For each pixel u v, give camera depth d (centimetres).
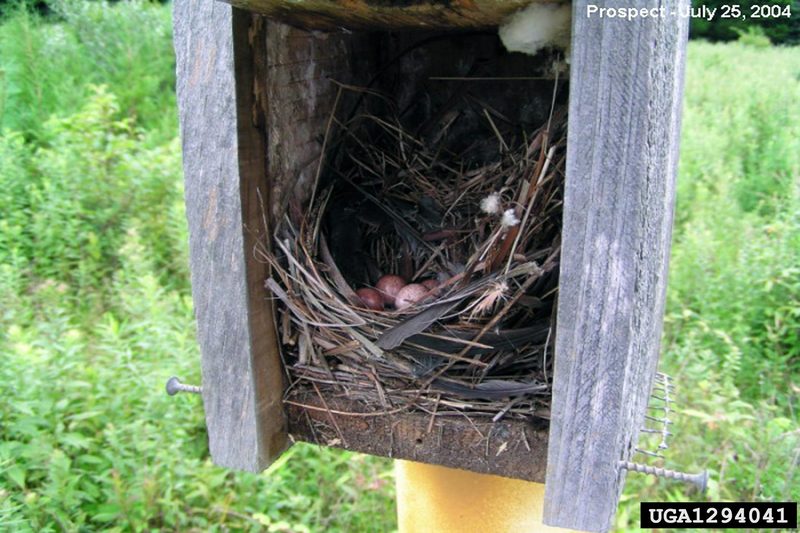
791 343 86
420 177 47
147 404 69
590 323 33
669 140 41
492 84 48
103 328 81
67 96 143
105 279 97
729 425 71
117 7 181
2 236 94
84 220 105
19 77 146
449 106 49
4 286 83
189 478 67
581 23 31
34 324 81
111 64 163
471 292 37
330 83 44
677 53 40
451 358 38
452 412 38
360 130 47
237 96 37
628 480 70
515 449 37
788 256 91
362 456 72
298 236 40
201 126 37
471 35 47
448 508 47
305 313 39
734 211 108
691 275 94
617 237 32
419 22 39
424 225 46
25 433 62
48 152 113
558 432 34
